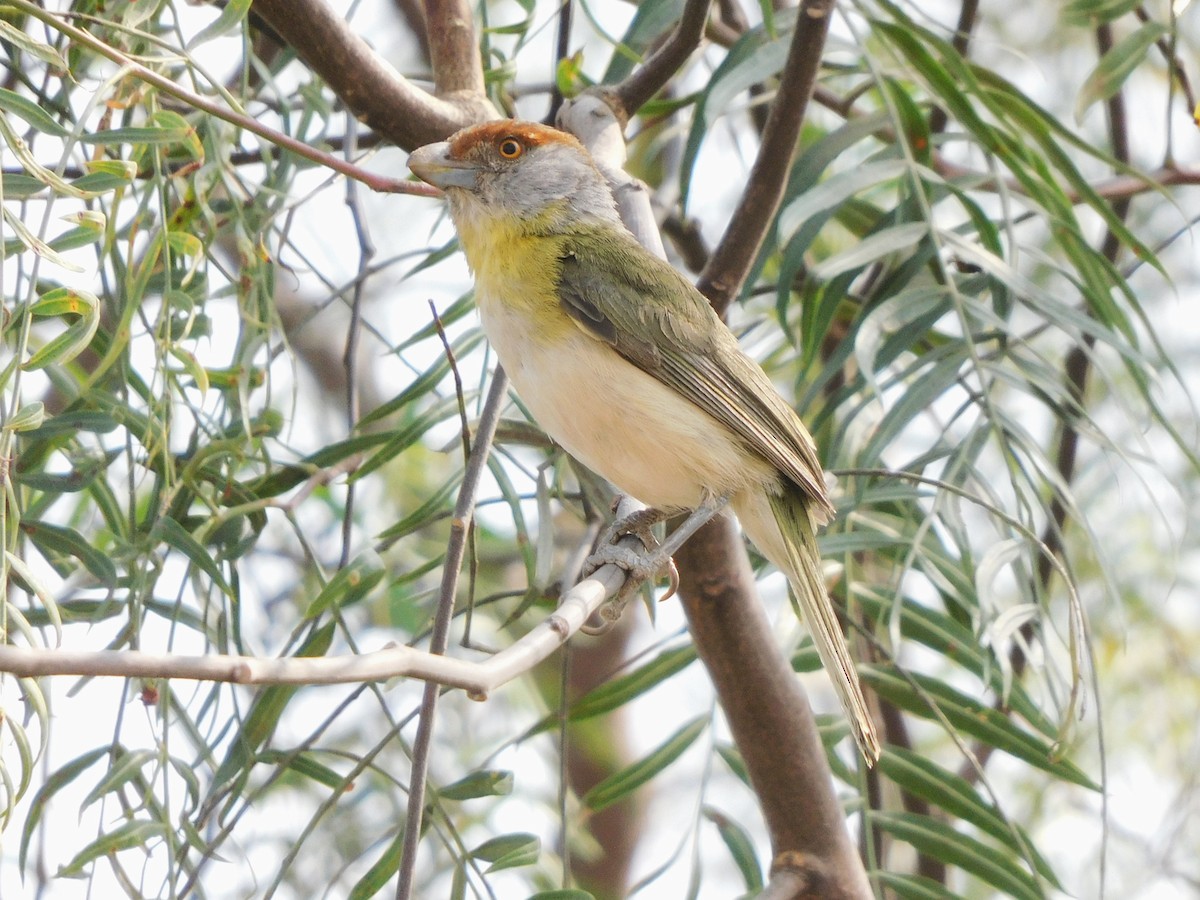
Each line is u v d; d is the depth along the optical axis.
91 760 8.05
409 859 6.48
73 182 6.84
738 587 9.65
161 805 8.00
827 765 9.93
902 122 10.41
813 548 9.17
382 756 12.88
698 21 9.58
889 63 11.59
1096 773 13.80
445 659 5.65
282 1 9.09
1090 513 13.31
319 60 9.38
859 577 11.15
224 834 8.06
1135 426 9.16
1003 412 9.07
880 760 9.99
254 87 10.87
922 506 9.91
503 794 8.60
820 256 13.84
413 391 9.77
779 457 8.98
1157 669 13.80
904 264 9.79
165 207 8.22
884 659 10.18
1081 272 10.49
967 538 8.80
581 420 9.02
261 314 9.20
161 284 8.86
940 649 10.10
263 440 9.11
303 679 5.03
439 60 10.27
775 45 10.10
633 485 9.20
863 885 9.70
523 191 9.45
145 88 8.04
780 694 9.72
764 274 13.43
